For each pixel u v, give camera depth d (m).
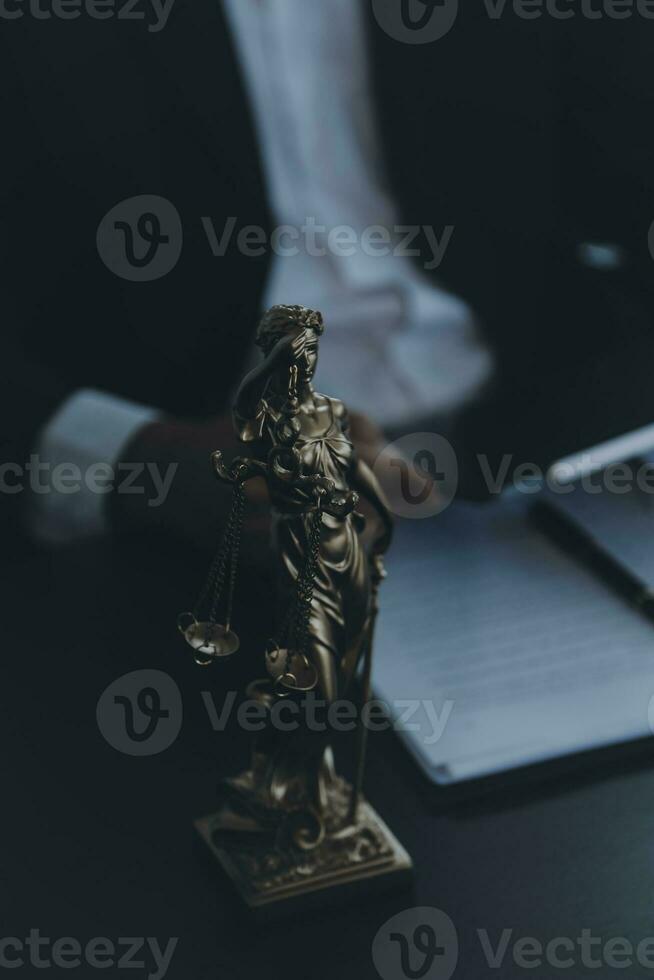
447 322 1.77
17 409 1.23
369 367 1.73
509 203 1.80
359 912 0.78
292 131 1.77
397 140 1.78
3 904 0.78
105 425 1.17
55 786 0.84
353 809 0.80
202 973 0.75
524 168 1.80
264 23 1.70
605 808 0.83
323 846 0.79
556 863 0.80
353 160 1.80
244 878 0.78
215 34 1.52
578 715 0.87
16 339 1.49
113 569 1.00
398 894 0.79
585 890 0.79
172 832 0.82
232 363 1.63
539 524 1.03
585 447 1.08
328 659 0.74
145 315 1.57
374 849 0.79
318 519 0.72
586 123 1.78
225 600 0.97
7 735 0.87
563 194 1.83
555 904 0.78
